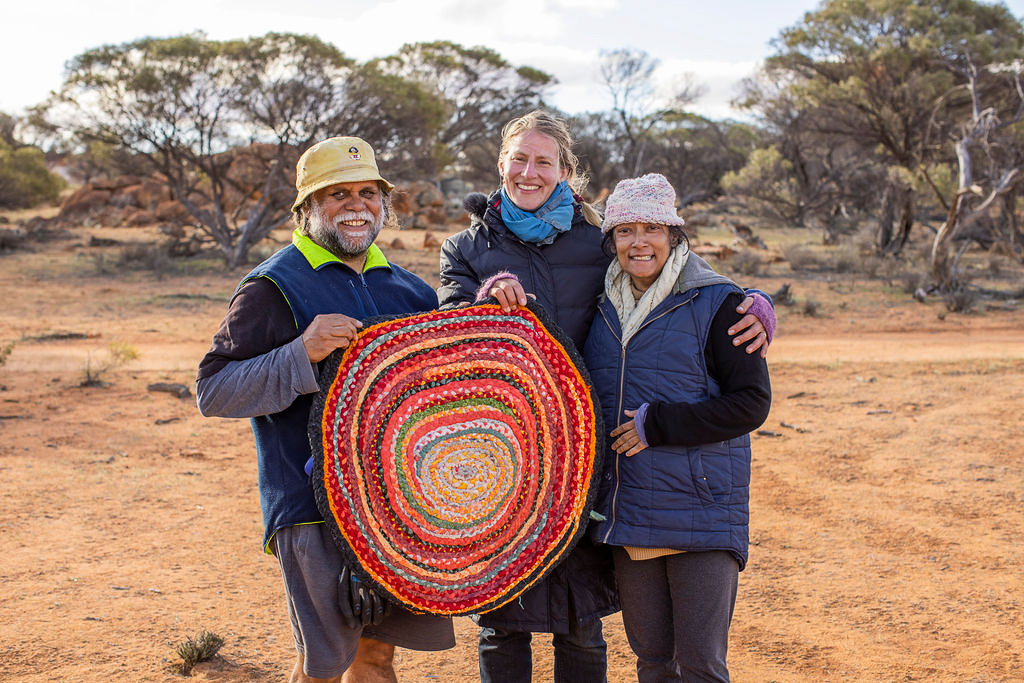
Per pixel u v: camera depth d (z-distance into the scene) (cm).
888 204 3544
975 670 390
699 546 270
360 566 250
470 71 5931
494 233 312
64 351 1401
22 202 4956
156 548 530
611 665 396
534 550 278
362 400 256
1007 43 3400
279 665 379
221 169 3431
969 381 1083
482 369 273
